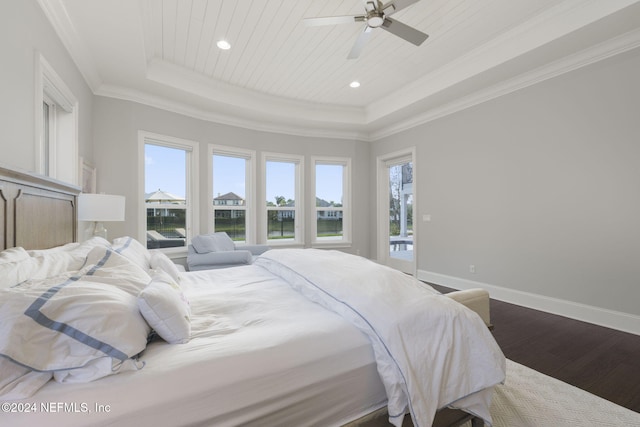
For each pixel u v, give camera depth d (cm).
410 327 112
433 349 112
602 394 168
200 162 426
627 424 144
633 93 250
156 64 331
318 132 529
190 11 253
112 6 217
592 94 274
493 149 357
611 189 264
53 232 179
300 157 521
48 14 205
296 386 96
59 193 189
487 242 365
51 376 80
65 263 135
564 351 221
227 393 86
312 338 109
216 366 90
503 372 117
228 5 246
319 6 249
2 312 75
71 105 256
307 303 150
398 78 381
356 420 106
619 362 204
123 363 84
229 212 468
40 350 77
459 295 173
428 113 435
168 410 78
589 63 274
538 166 314
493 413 152
